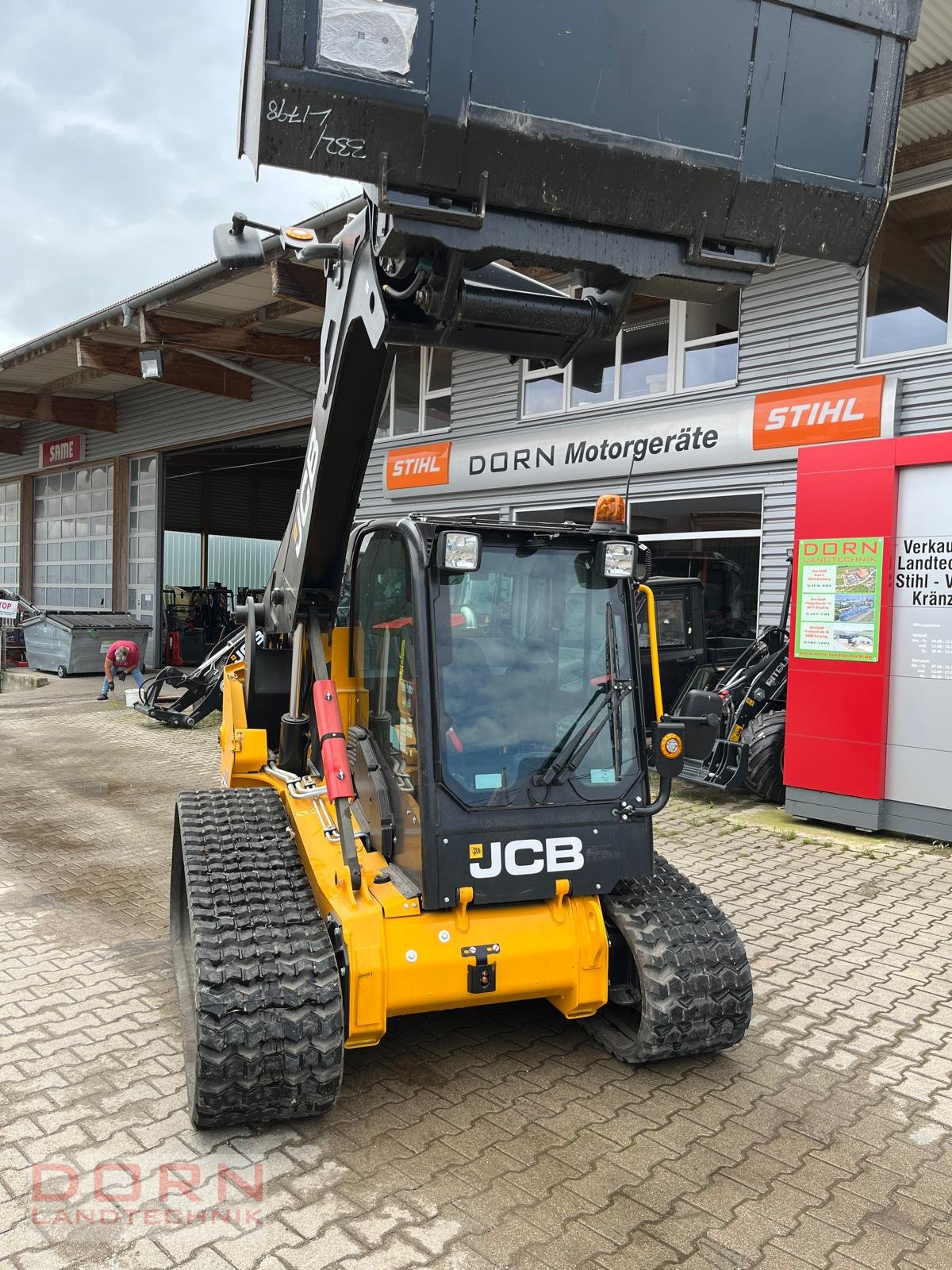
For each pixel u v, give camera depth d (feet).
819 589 25.73
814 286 33.30
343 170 8.26
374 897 11.68
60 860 23.12
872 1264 9.26
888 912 19.33
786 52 8.98
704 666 33.42
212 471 95.09
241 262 11.81
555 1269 9.12
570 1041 13.74
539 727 12.00
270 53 7.71
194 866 12.28
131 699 43.52
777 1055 13.38
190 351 49.52
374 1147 11.07
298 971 10.94
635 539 12.46
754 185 9.10
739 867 22.49
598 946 12.08
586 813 11.90
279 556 15.99
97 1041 13.65
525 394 43.98
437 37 8.07
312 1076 10.84
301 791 13.93
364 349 12.07
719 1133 11.43
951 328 30.19
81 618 65.82
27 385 69.87
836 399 32.22
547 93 8.42
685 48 8.71
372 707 13.50
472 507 45.88
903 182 31.37
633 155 8.69
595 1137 11.31
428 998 11.39
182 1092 12.26
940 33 25.89
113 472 76.74
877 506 24.47
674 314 37.60
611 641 12.53
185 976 14.64
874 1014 14.70
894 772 24.64
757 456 34.40
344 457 13.35
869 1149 11.19
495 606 12.03
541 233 9.01
